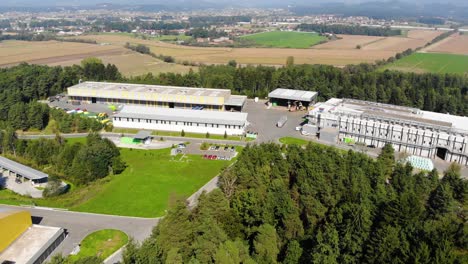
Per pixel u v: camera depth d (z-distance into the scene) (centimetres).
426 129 13575
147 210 9650
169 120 15512
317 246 6719
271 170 9825
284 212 7881
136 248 6662
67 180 11588
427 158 12862
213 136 15050
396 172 9644
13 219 7894
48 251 7869
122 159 12912
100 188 10812
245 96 19325
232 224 7900
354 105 16475
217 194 8031
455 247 6353
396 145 13962
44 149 12612
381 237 6456
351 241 6738
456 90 19612
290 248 6944
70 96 19425
